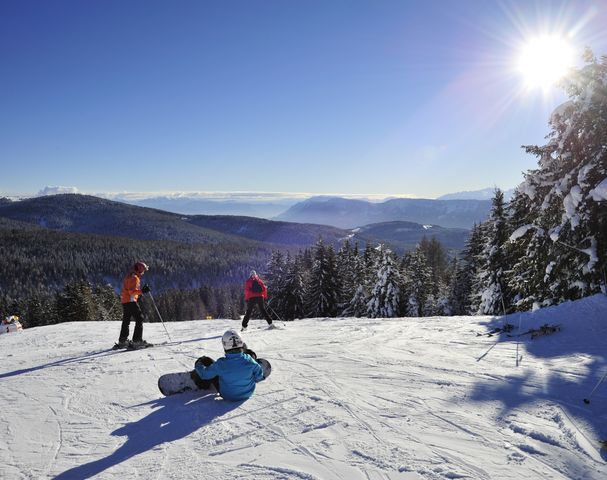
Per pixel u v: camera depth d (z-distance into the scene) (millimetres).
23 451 3752
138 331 8953
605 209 9391
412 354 6656
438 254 74312
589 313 7738
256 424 4074
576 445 3188
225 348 4953
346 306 41906
